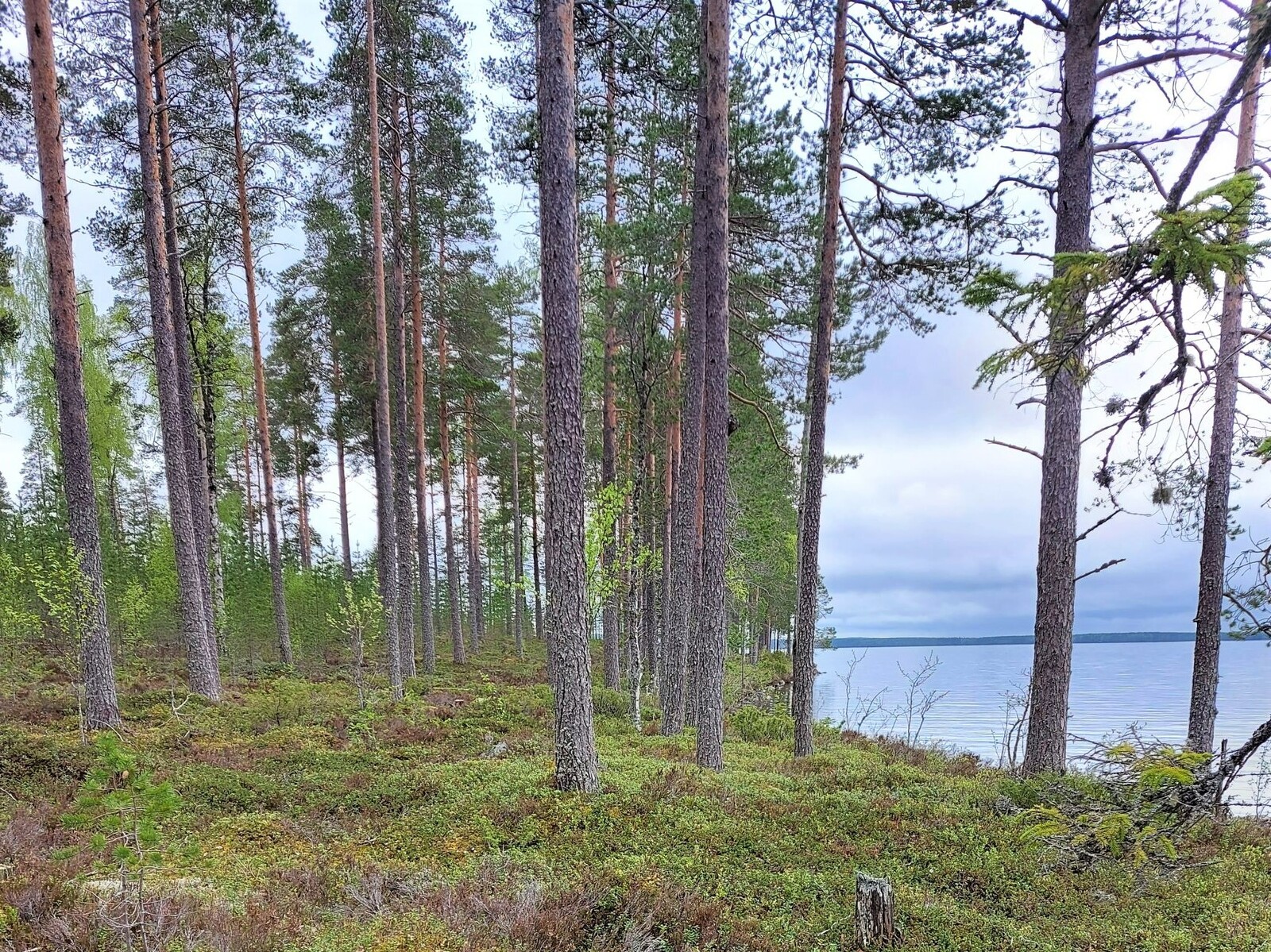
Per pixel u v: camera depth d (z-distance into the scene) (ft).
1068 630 27.43
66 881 16.52
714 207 31.01
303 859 20.68
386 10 51.78
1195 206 9.84
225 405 71.15
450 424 88.33
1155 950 15.51
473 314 72.02
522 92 45.52
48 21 33.81
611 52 36.94
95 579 35.99
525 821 23.66
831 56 34.14
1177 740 47.78
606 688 62.08
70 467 35.22
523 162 44.91
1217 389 29.71
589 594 46.09
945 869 20.58
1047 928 16.83
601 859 20.57
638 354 49.44
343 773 32.01
